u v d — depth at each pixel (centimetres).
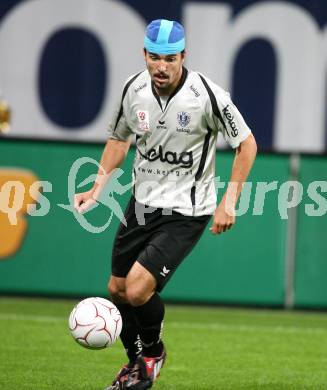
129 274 1659
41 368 2072
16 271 3262
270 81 3722
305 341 2594
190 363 2202
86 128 3741
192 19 3694
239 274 3238
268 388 1925
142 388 1723
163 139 1673
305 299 3259
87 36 3716
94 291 3253
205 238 3231
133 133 1797
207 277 3238
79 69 3722
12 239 3241
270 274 3241
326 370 2153
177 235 1677
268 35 3706
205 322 2902
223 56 3706
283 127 3734
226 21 3700
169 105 1659
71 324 1684
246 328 2802
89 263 3244
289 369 2155
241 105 3728
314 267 3247
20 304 3150
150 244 1675
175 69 1631
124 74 3734
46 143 3191
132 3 3703
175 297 3250
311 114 3728
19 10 3694
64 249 3244
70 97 3731
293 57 3719
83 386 1886
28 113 3728
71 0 3703
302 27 3706
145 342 1733
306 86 3722
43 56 3709
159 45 1614
